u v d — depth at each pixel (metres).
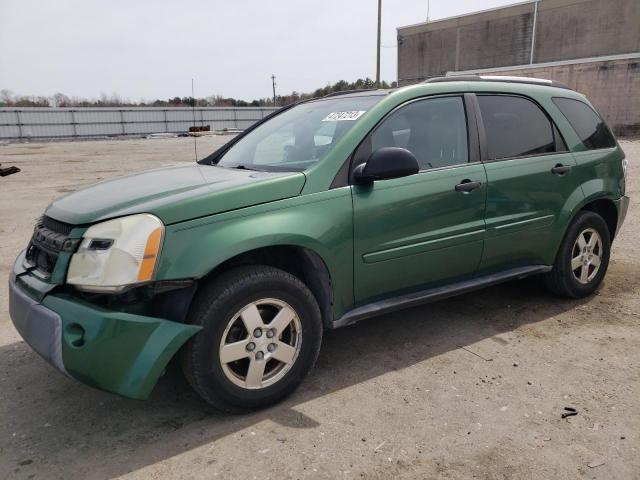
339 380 3.29
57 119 51.03
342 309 3.25
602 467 2.46
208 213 2.75
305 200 3.02
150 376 2.54
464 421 2.84
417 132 3.55
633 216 7.86
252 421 2.88
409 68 58.53
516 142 4.00
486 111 3.90
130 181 3.43
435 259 3.56
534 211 4.03
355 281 3.24
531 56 48.28
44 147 34.12
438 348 3.71
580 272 4.53
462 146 3.72
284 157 3.53
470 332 3.96
